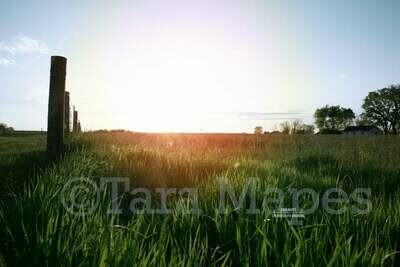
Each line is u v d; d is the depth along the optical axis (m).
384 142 18.33
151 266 2.54
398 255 3.24
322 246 2.87
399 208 4.18
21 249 2.78
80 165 6.70
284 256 2.75
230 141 16.42
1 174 7.20
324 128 143.38
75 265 2.57
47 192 4.11
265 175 6.66
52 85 8.46
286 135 20.81
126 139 15.94
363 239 3.33
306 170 8.74
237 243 3.19
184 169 7.22
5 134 57.22
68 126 15.26
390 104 117.88
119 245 2.74
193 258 2.71
